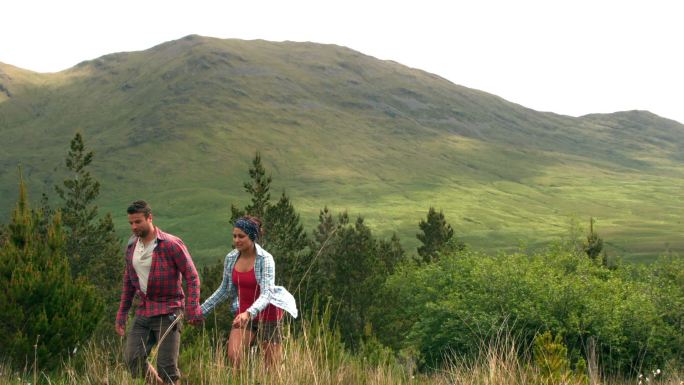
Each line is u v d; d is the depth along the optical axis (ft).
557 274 116.98
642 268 122.83
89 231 130.21
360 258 117.08
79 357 23.67
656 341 90.27
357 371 19.12
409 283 150.20
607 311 96.27
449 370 18.04
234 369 16.89
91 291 26.55
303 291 85.30
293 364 16.42
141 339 19.11
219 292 20.52
